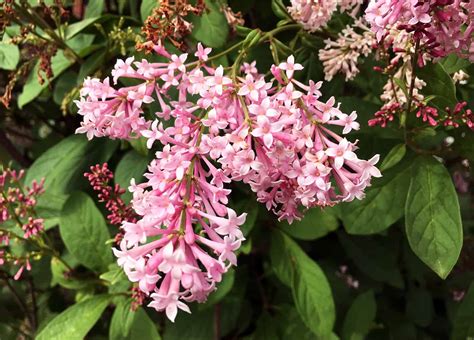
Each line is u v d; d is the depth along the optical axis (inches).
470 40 10.1
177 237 8.7
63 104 14.6
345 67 12.6
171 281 8.4
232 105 9.8
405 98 12.1
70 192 15.9
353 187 9.5
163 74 10.6
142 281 8.4
